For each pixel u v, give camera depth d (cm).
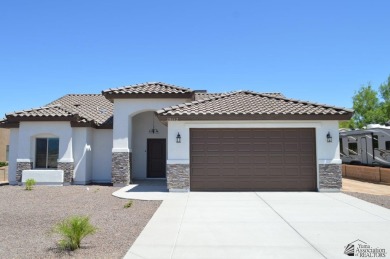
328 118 1528
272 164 1559
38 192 1617
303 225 898
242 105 1661
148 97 1881
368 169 2206
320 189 1525
